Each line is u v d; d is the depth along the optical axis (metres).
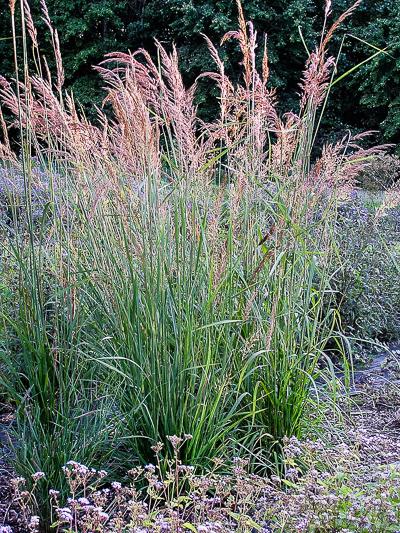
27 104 3.51
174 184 3.52
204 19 21.05
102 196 3.57
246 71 3.81
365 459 3.71
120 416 3.41
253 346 3.57
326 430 3.88
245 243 3.69
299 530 2.67
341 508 2.82
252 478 3.19
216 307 3.48
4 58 21.28
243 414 3.58
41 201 3.92
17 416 3.26
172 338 3.40
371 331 6.14
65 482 3.11
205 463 3.32
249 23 3.77
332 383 3.71
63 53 22.03
